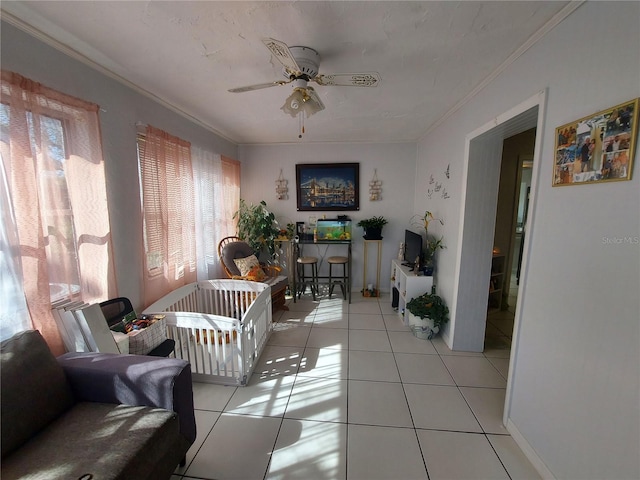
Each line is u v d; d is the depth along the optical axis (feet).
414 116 9.36
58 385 4.24
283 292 11.95
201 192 10.02
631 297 3.20
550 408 4.48
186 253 9.14
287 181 13.79
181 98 7.79
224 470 4.77
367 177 13.50
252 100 7.95
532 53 4.98
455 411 6.10
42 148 4.80
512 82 5.62
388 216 13.65
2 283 4.25
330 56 5.56
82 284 5.63
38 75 4.79
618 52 3.34
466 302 8.31
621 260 3.31
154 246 7.58
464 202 7.80
